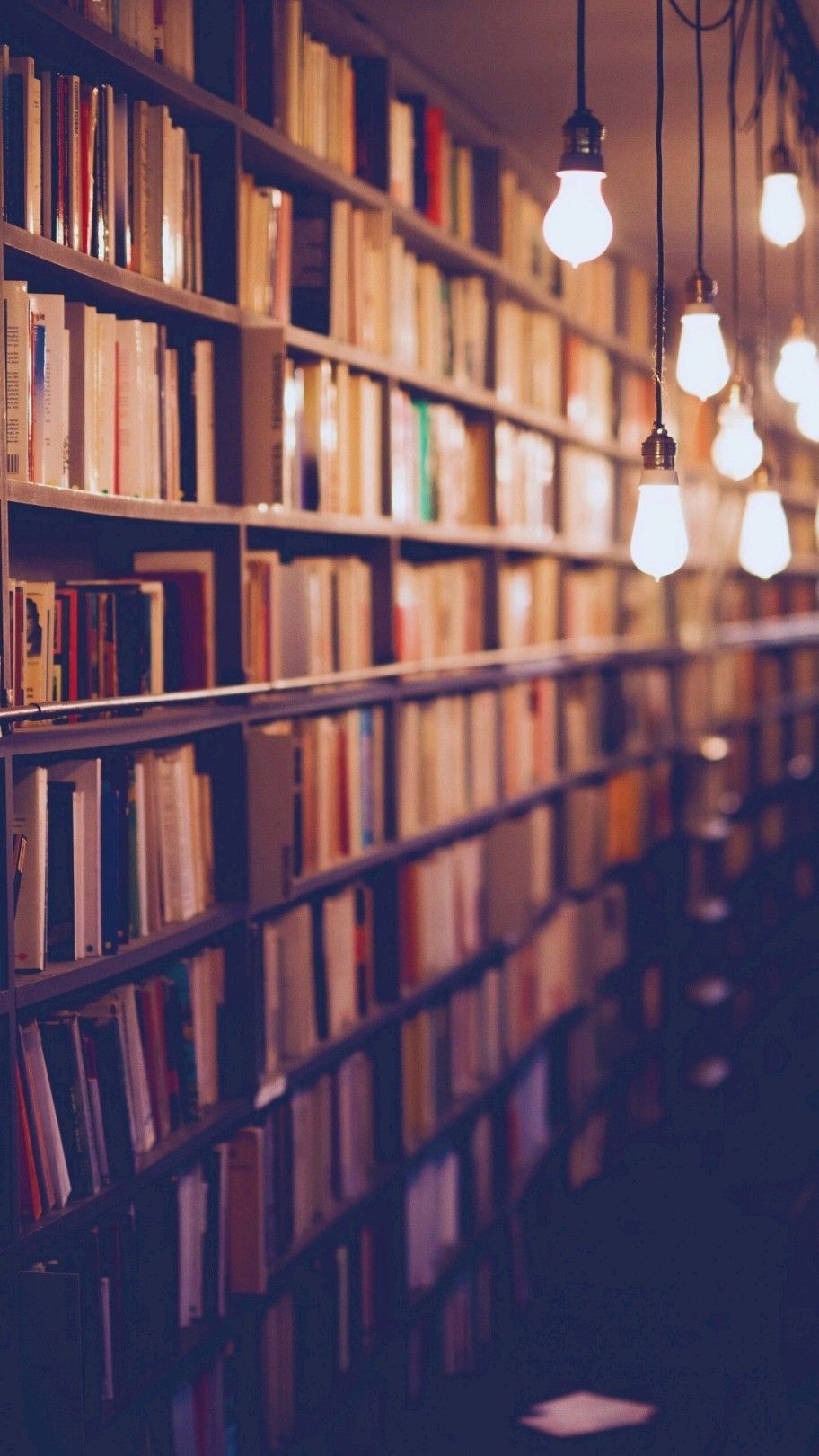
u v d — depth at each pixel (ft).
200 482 9.68
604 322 19.58
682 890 24.02
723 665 26.91
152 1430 8.96
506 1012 15.98
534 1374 14.24
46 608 8.02
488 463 15.34
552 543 17.44
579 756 19.10
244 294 10.18
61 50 8.24
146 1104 8.93
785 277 21.89
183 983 9.46
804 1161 20.48
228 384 9.86
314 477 11.27
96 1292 8.16
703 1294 16.01
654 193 17.71
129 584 9.04
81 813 8.25
